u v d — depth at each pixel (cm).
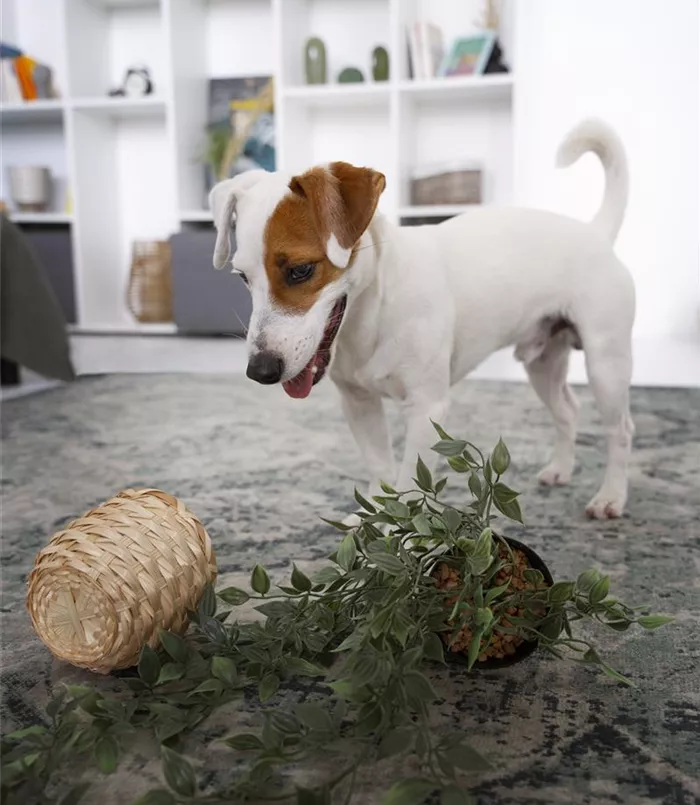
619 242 414
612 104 401
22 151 469
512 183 408
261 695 89
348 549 97
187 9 414
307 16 419
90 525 100
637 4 388
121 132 457
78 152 427
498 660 95
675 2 385
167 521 103
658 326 419
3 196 470
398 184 391
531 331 152
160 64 448
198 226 429
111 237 459
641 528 146
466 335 139
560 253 145
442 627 91
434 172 394
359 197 113
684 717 88
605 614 104
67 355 286
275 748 75
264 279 116
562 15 396
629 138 403
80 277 432
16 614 117
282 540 143
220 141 424
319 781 77
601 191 408
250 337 116
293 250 114
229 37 437
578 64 400
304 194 114
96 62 443
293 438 217
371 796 75
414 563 93
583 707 90
